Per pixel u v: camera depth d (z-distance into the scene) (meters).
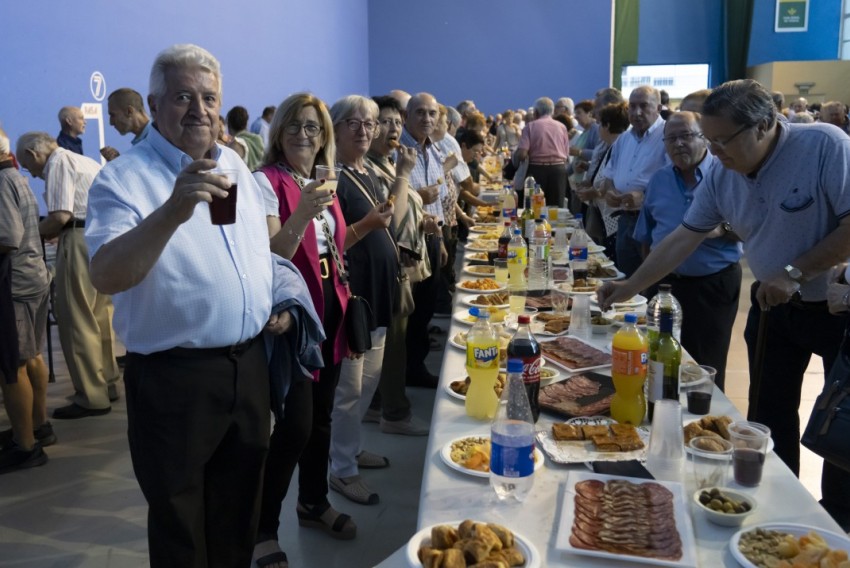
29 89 5.11
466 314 2.95
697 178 3.31
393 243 3.03
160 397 1.71
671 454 1.59
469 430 1.89
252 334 1.81
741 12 19.11
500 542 1.32
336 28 15.54
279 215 2.35
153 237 1.48
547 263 3.56
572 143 9.14
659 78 19.80
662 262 2.64
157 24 7.08
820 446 1.91
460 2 19.02
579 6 18.81
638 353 1.86
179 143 1.75
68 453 3.61
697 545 1.38
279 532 2.87
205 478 1.88
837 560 1.25
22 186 3.36
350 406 3.03
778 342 2.59
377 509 3.04
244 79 9.66
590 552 1.32
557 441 1.78
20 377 3.38
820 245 2.27
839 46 19.30
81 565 2.66
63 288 3.95
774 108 2.25
